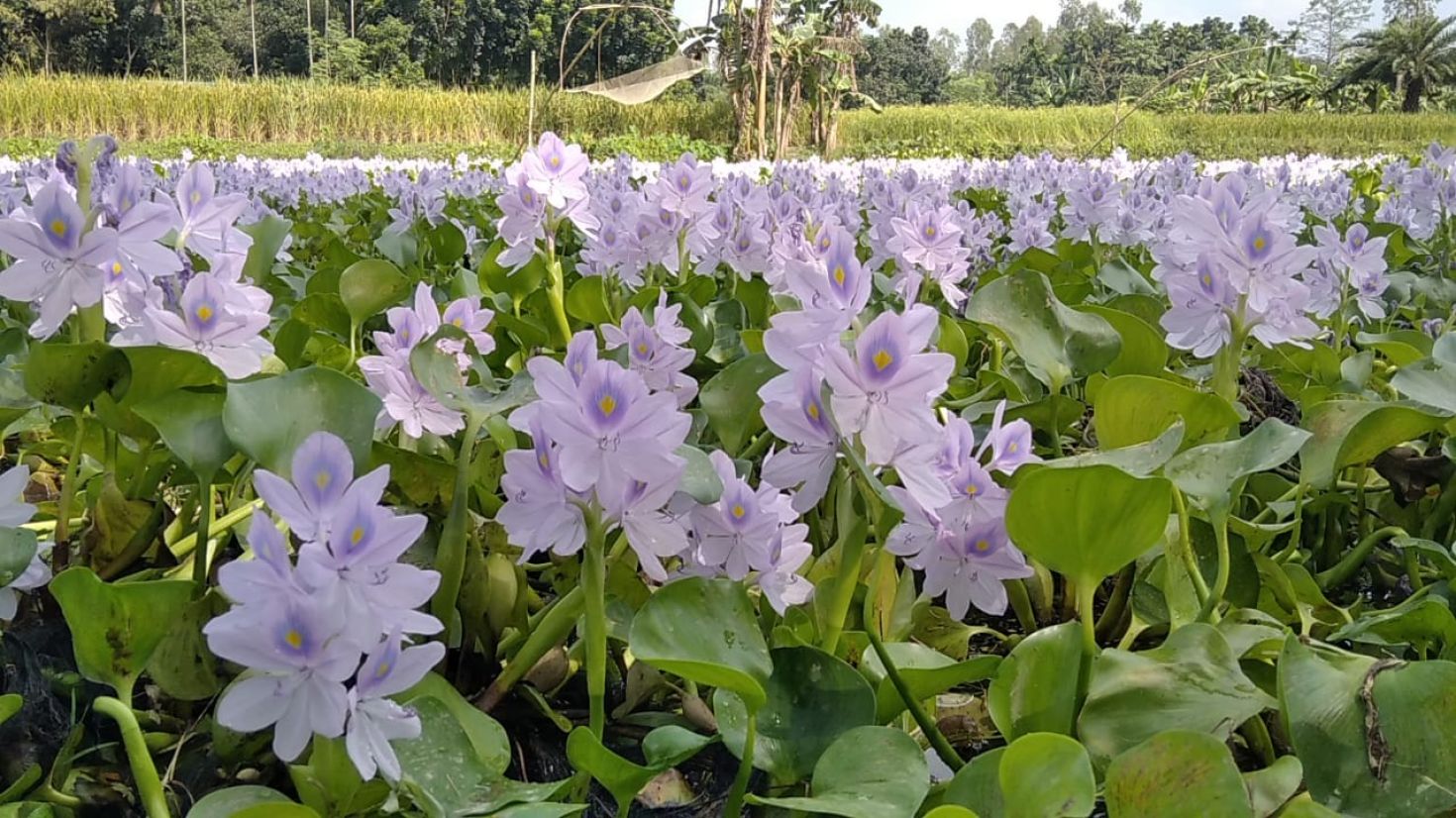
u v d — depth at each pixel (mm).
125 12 67750
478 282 3324
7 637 1637
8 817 1226
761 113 23156
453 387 1615
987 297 2273
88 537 1733
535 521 1229
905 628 1625
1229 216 2045
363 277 2535
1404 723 1162
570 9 70062
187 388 1483
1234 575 1748
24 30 63719
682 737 1278
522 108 32750
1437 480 2199
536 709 1659
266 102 31672
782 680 1332
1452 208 5469
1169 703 1270
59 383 1536
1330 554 2260
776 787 1376
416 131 32906
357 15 76750
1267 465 1434
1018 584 1913
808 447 1294
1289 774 1181
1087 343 2250
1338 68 69938
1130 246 4590
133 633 1180
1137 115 36250
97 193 2275
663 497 1220
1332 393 2385
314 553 1000
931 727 1335
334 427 1435
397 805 1129
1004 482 1550
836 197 6461
